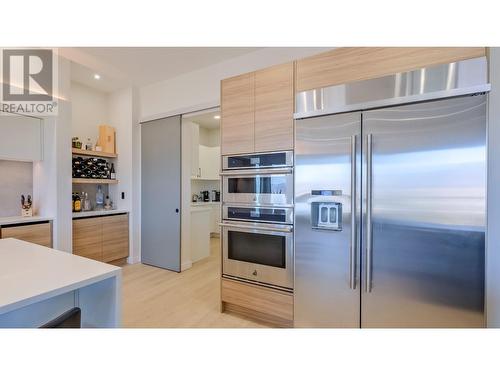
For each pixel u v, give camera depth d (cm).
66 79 300
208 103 322
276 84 207
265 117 212
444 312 146
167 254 363
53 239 288
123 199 390
